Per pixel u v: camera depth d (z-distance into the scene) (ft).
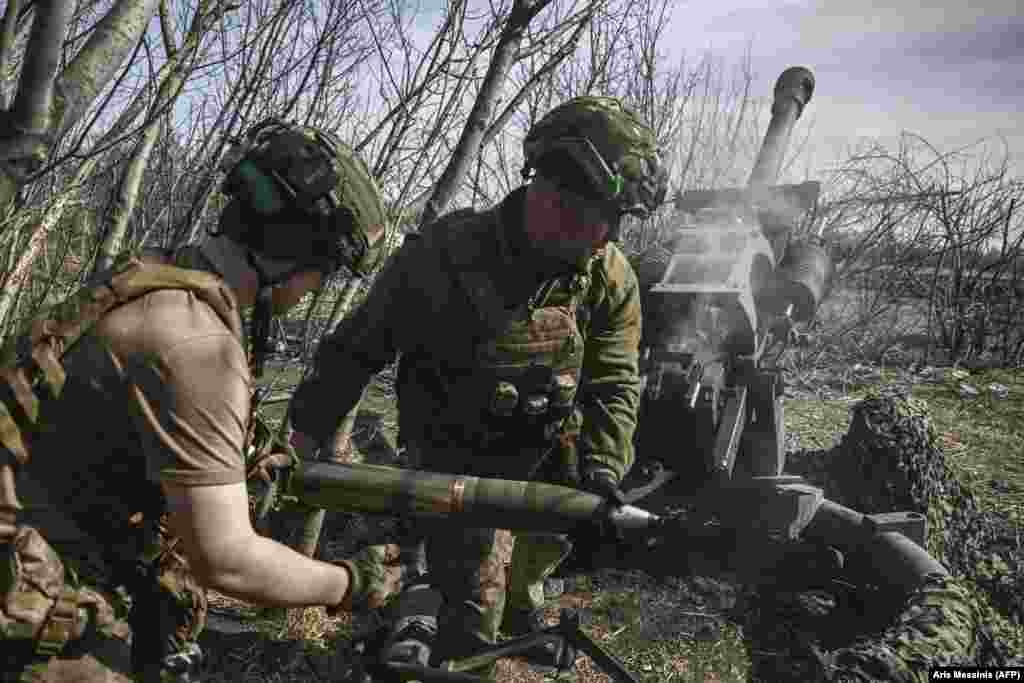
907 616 10.09
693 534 12.42
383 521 11.68
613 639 10.63
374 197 4.93
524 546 9.56
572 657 7.54
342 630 9.89
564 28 10.94
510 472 8.07
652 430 11.60
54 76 4.50
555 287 7.48
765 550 12.33
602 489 7.74
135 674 5.22
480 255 7.36
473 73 10.73
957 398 21.52
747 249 11.87
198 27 8.15
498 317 7.35
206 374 4.35
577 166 6.75
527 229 7.16
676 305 11.24
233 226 4.76
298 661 9.29
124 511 4.71
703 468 11.93
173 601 5.12
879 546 11.49
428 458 8.17
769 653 10.52
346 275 11.07
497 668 9.66
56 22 4.39
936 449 13.39
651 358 11.47
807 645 10.61
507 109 11.25
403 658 7.12
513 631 9.98
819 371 23.94
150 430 4.32
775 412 12.49
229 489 4.41
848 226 24.13
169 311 4.43
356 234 4.82
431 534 7.95
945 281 26.20
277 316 5.00
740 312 11.29
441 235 7.54
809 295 13.08
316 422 7.88
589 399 8.39
